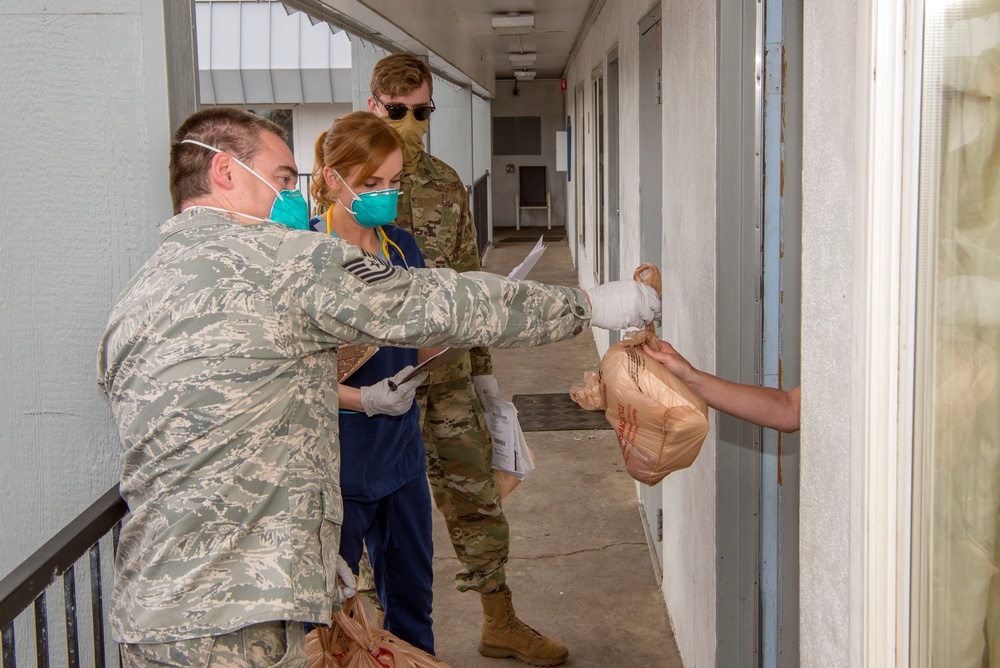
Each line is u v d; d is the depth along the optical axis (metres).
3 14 1.89
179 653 1.41
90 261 1.97
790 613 2.30
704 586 2.71
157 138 1.93
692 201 2.79
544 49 12.44
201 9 11.07
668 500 3.55
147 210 1.95
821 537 1.42
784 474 2.26
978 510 1.06
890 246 1.12
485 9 8.27
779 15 2.16
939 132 1.05
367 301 1.47
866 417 1.18
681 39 2.98
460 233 3.11
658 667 3.21
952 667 1.12
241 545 1.44
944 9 1.03
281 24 11.06
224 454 1.41
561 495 4.84
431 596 2.66
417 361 2.54
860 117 1.16
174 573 1.42
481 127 14.28
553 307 1.65
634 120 4.54
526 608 3.64
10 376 1.99
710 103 2.43
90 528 1.56
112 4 1.88
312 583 1.46
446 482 3.06
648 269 1.93
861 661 1.24
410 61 2.91
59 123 1.92
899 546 1.16
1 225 1.95
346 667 1.93
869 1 1.11
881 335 1.14
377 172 2.23
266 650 1.45
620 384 1.85
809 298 1.46
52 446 2.02
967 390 1.05
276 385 1.45
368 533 2.54
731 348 2.28
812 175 1.43
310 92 11.16
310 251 1.46
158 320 1.41
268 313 1.43
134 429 1.43
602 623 3.52
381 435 2.35
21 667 1.98
